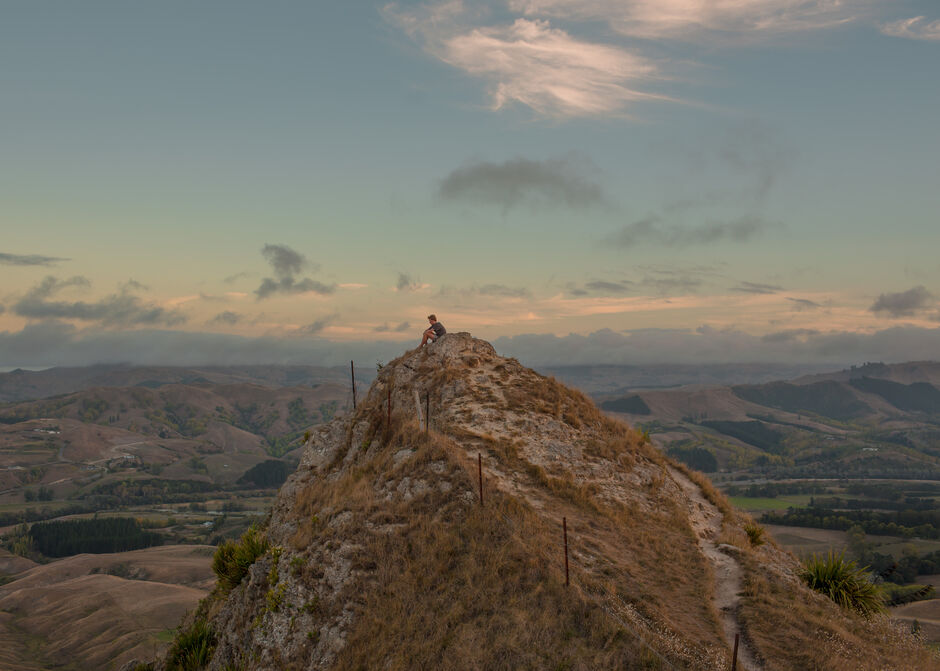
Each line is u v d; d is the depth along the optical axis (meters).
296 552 22.30
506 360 37.06
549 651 15.54
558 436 29.00
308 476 34.97
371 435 31.95
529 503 22.73
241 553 28.38
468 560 19.22
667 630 15.90
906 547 157.50
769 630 16.64
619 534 22.05
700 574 19.94
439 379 34.06
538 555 18.86
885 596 21.06
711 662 14.54
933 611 89.38
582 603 16.80
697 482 30.02
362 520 22.28
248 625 22.05
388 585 19.48
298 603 20.31
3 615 192.12
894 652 16.77
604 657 14.94
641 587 18.27
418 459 24.70
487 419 29.56
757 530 25.47
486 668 15.63
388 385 35.38
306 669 18.53
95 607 189.00
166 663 26.16
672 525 23.94
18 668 141.38
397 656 17.02
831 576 21.09
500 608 17.27
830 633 16.75
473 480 22.75
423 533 20.83
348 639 18.44
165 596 197.38
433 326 38.47
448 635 17.08
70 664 149.50
